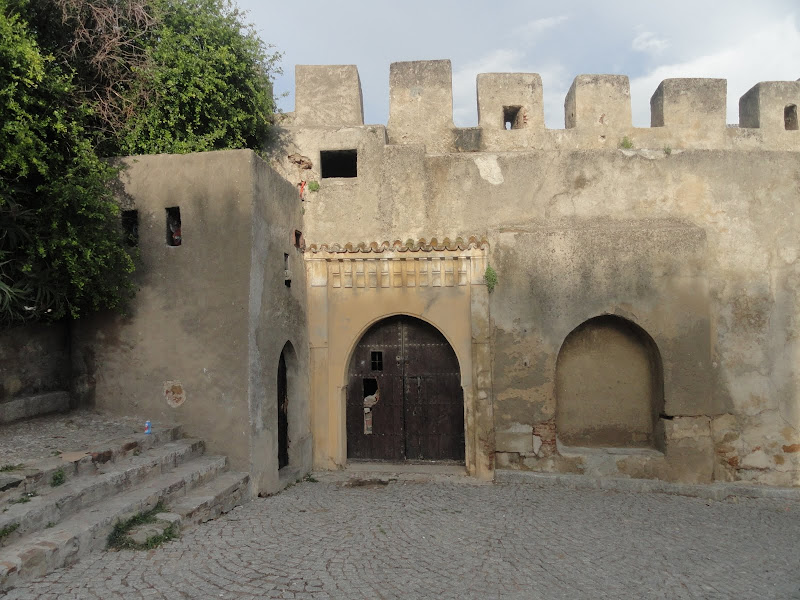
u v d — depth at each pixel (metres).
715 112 11.68
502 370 9.49
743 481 9.54
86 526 5.05
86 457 5.92
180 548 5.39
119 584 4.55
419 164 10.31
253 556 5.38
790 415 9.62
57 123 6.87
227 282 7.64
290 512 6.98
